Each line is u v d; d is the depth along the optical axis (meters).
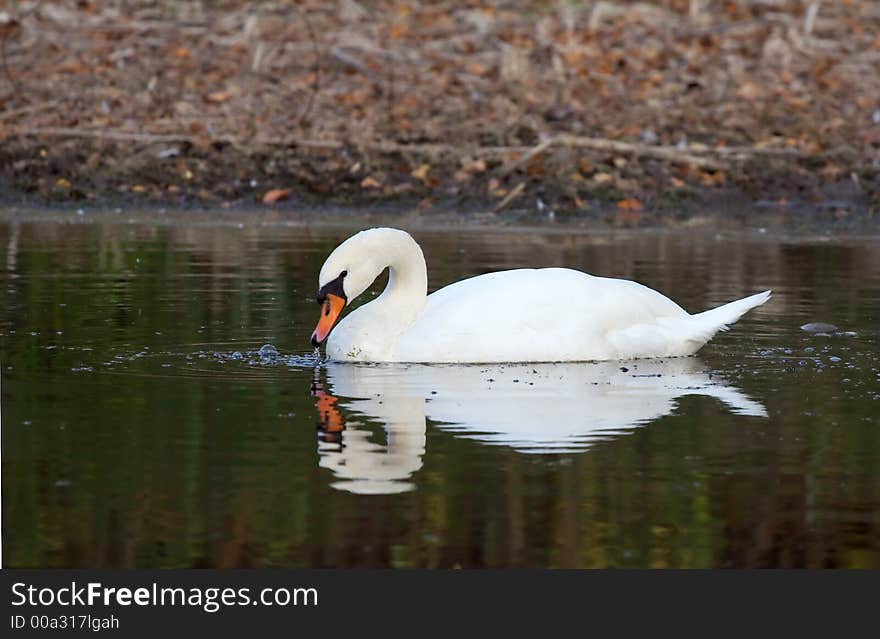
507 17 36.22
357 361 14.94
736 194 27.75
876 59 34.28
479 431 12.30
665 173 28.30
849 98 32.00
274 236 23.77
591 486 10.94
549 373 14.52
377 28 34.75
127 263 20.72
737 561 9.74
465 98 31.09
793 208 27.17
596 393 13.67
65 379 13.98
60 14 34.16
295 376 14.28
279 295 18.52
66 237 23.17
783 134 29.97
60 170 27.69
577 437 12.16
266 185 27.70
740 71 32.97
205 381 14.02
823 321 17.19
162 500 10.57
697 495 10.77
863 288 19.28
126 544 9.80
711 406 13.21
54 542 9.85
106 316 17.03
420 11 36.34
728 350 15.76
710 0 38.25
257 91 30.95
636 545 9.91
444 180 27.95
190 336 16.06
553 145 28.67
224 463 11.38
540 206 26.97
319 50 33.06
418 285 15.35
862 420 12.73
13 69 31.41
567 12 36.69
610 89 31.95
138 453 11.61
